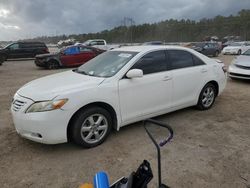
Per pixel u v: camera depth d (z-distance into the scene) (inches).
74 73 169.9
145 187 66.9
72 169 121.5
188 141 150.4
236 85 320.5
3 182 111.6
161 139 152.7
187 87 186.7
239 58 355.9
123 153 136.5
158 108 170.4
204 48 852.0
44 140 128.3
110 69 157.9
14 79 416.8
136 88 154.7
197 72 192.4
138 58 159.9
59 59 591.8
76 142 137.3
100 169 121.5
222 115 197.6
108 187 68.2
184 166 123.1
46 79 159.5
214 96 216.4
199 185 108.3
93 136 143.1
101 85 141.3
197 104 203.6
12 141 151.6
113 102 145.3
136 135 158.9
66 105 128.1
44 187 108.3
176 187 107.1
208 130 167.3
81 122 135.2
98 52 652.1
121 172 119.0
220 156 132.3
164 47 178.2
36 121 125.4
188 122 182.1
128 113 154.4
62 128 129.1
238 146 143.8
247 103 232.5
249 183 109.2
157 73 167.5
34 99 128.6
